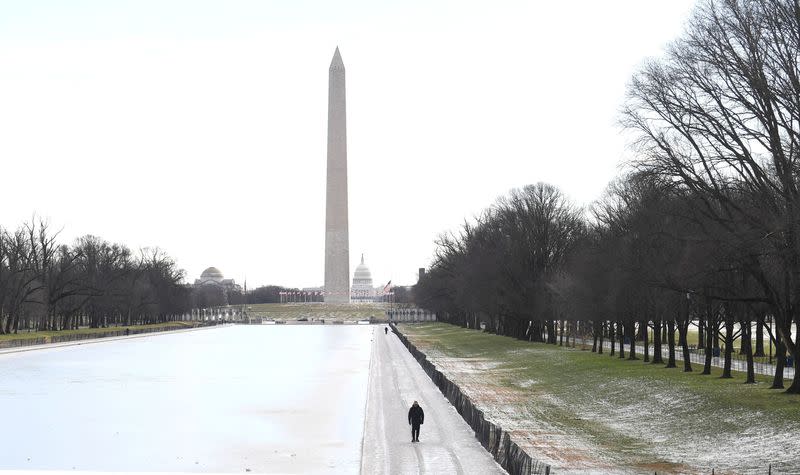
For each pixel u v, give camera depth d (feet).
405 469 135.64
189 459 158.61
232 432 189.78
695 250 179.01
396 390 256.52
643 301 260.42
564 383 259.80
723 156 170.50
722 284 197.06
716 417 174.60
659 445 158.51
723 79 167.32
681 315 246.06
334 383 295.07
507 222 459.73
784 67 157.69
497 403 220.23
